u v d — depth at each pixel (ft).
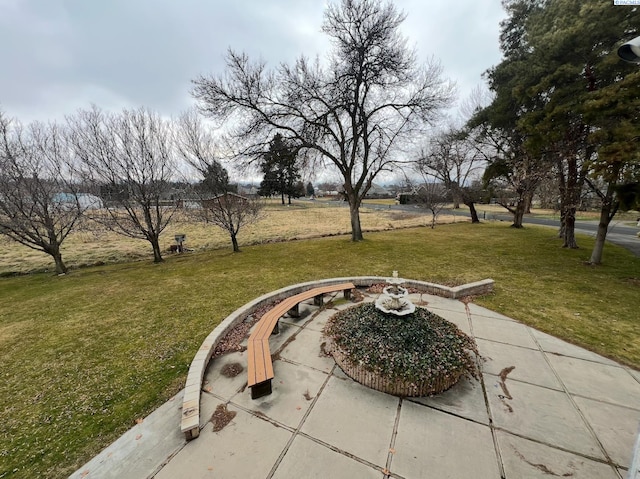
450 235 47.29
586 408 8.66
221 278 24.79
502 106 32.27
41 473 7.04
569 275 23.45
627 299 17.93
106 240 51.39
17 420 8.95
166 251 42.06
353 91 36.42
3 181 26.30
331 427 8.09
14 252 43.50
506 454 7.14
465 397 9.19
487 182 47.93
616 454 7.08
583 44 20.62
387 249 35.12
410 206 122.83
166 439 7.86
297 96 33.99
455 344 10.59
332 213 97.50
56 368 11.93
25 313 18.98
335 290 17.39
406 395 9.24
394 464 6.91
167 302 19.44
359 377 9.91
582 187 27.76
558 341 12.75
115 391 10.19
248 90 33.45
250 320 15.30
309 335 13.53
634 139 17.67
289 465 6.95
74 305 19.97
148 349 13.15
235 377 10.51
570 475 6.57
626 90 17.47
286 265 28.68
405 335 10.52
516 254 31.83
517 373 10.43
